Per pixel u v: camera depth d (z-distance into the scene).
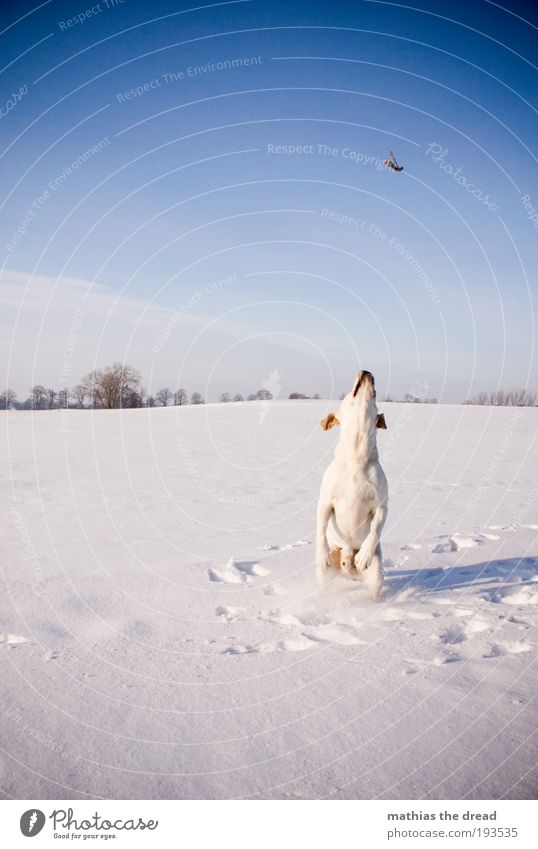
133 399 64.12
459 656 3.91
